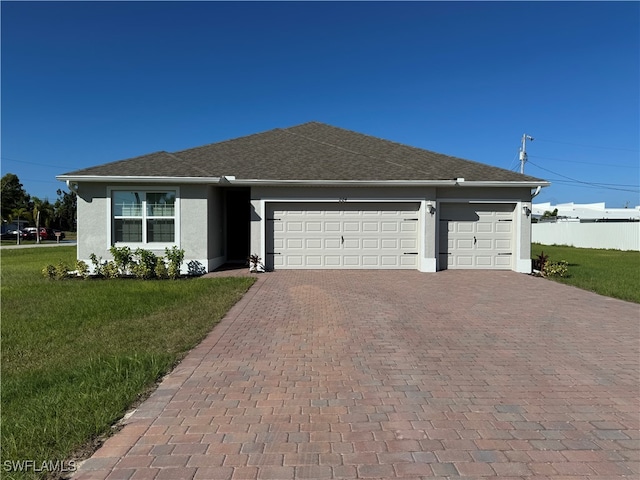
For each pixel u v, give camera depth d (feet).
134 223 40.96
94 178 39.11
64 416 11.05
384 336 19.29
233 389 13.17
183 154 49.37
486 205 44.01
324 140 55.42
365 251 43.78
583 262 57.62
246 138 55.62
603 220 120.37
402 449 9.73
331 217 43.68
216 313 23.30
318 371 14.78
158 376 14.25
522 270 43.04
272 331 20.07
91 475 8.73
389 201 43.21
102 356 15.99
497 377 14.32
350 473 8.80
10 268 48.01
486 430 10.66
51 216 178.91
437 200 43.47
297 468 8.97
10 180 215.92
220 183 41.27
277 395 12.73
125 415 11.43
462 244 44.21
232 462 9.18
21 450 9.53
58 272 38.27
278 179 41.98
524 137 107.65
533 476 8.75
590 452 9.69
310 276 39.19
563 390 13.25
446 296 29.32
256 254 43.01
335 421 11.07
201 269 41.22
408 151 51.78
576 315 23.71
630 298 28.73
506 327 20.99
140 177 39.22
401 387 13.41
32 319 21.95
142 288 31.73
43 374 14.26
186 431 10.54
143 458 9.34
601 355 16.75
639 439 10.30
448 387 13.42
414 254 43.65
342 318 22.75
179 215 41.01
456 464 9.16
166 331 19.67
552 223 108.88
